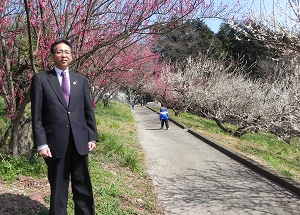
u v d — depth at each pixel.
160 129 15.54
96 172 5.56
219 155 8.89
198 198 5.30
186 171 7.10
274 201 5.19
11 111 5.05
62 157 3.03
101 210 3.98
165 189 5.76
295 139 14.16
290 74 12.38
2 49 4.93
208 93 19.81
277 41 7.30
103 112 19.19
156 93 31.45
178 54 31.89
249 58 32.41
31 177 4.55
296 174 7.64
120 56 7.79
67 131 3.03
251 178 6.59
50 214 3.02
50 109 3.03
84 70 6.14
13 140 5.18
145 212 4.43
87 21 4.93
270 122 11.71
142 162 7.79
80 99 3.16
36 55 4.75
